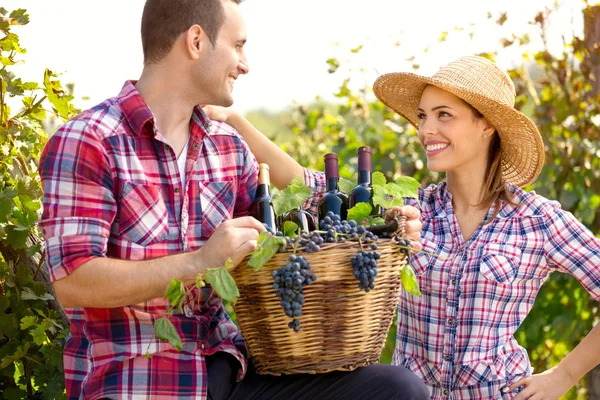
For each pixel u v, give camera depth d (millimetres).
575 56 5641
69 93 3426
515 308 3189
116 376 2520
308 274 2391
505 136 3209
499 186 3248
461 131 3168
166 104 2709
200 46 2688
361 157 2992
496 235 3191
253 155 3176
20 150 3262
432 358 3178
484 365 3109
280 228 2867
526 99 6031
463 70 3223
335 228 2492
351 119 6895
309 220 2922
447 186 3338
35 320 3131
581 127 5641
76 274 2428
